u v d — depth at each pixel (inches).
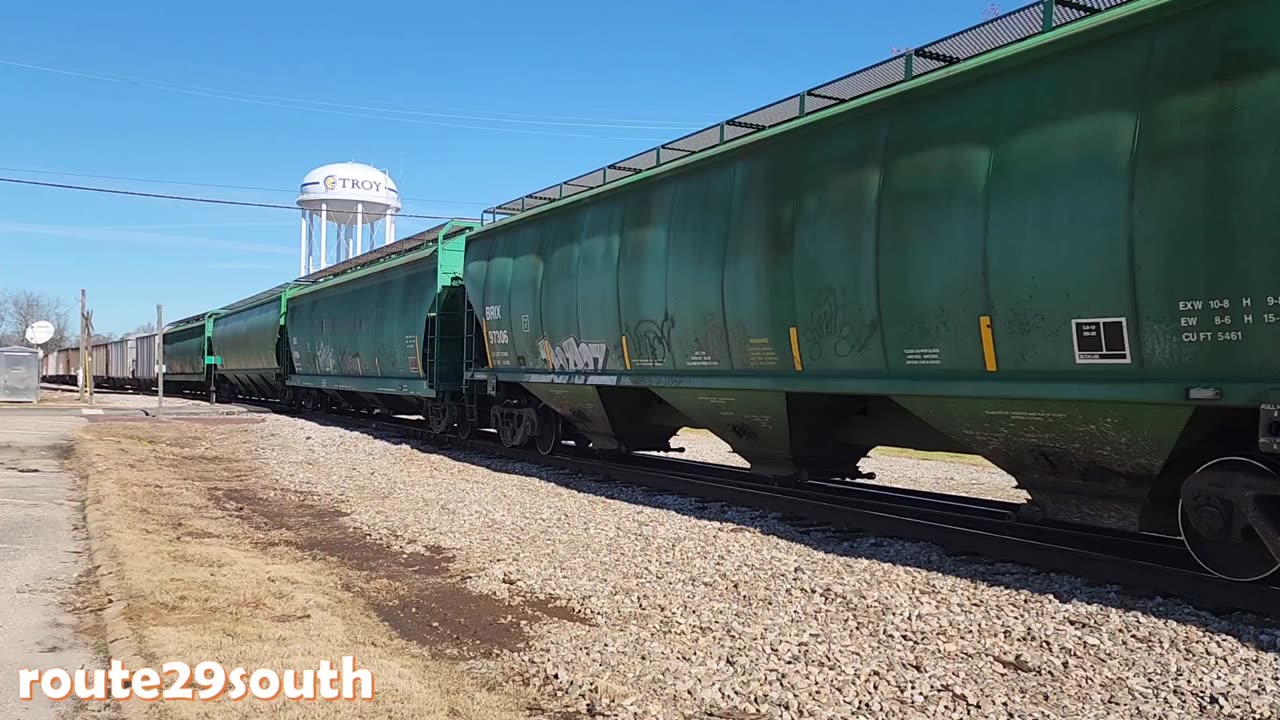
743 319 373.1
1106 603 233.9
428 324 700.0
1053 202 253.1
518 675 202.4
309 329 1035.9
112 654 198.7
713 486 423.8
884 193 307.7
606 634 226.1
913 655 203.6
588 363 488.1
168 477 526.3
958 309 282.4
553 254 517.0
